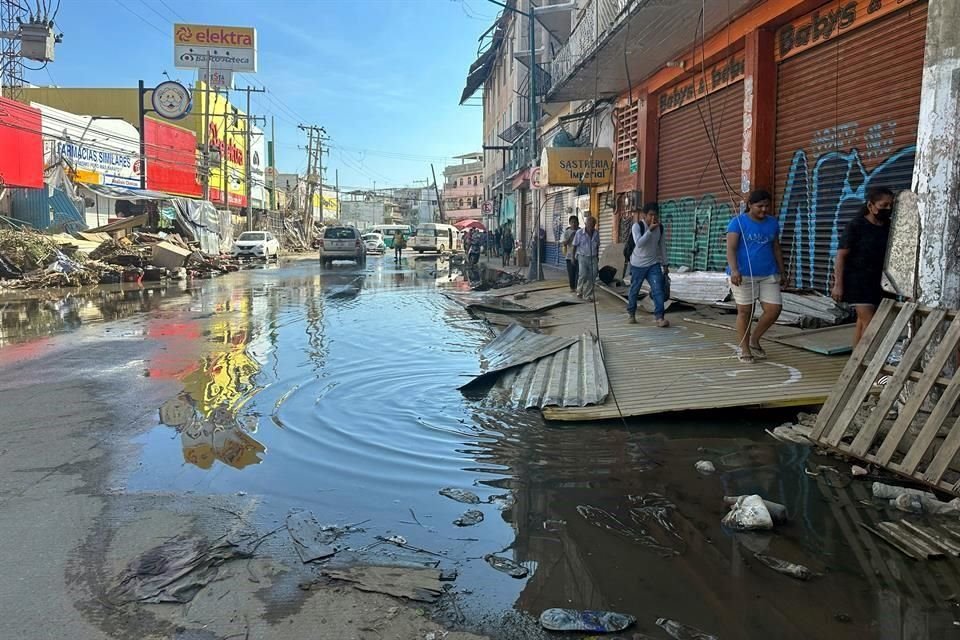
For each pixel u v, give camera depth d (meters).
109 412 6.17
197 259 26.69
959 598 3.10
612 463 4.84
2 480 4.57
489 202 46.28
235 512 4.07
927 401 4.86
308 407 6.36
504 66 38.25
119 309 14.24
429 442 5.35
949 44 4.88
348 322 12.02
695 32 11.20
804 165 9.59
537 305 13.45
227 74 46.50
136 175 35.00
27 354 8.95
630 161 15.95
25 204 26.22
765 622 2.94
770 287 6.93
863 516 3.95
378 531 3.83
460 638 2.85
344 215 117.38
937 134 4.98
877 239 5.70
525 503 4.20
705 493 4.32
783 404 5.62
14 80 26.80
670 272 13.34
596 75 14.12
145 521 3.94
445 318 12.57
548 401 6.16
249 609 3.05
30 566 3.42
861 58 8.40
